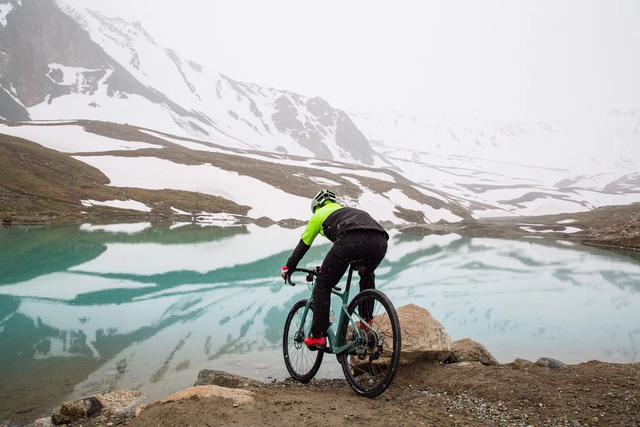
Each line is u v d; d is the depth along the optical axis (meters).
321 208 5.89
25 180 61.72
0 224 42.75
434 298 19.30
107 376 8.50
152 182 81.62
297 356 9.52
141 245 33.22
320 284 5.71
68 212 54.84
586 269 30.95
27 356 9.73
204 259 28.00
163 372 8.76
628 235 53.56
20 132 108.62
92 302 15.81
